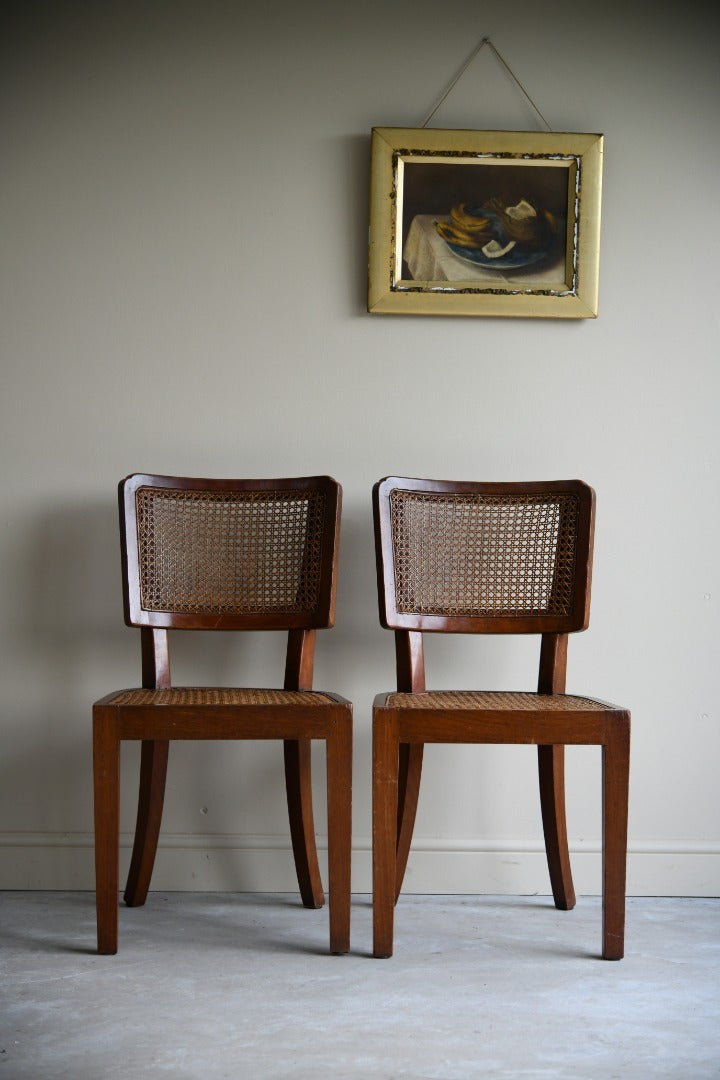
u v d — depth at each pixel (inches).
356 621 90.2
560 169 90.4
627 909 84.1
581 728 68.5
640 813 89.8
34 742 89.1
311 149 90.7
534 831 89.5
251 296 90.4
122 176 90.3
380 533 80.6
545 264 90.3
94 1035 55.7
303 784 81.7
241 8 90.4
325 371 90.5
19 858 87.8
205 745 89.1
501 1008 60.7
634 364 91.0
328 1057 53.4
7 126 89.8
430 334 90.7
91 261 90.2
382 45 90.8
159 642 81.0
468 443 90.8
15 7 89.9
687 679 90.4
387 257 89.7
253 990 62.9
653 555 90.5
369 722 90.0
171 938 73.3
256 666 90.0
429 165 90.2
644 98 90.7
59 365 90.0
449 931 76.4
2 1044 54.3
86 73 90.3
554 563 82.0
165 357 90.3
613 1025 58.3
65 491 89.9
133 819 88.7
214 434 90.3
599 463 90.8
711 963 69.5
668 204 90.7
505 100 91.0
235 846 88.3
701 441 90.6
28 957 68.7
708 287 90.4
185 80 90.4
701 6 90.7
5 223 89.8
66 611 89.7
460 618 82.6
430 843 88.8
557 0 90.7
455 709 68.4
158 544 82.1
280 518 83.4
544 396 91.0
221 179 90.5
